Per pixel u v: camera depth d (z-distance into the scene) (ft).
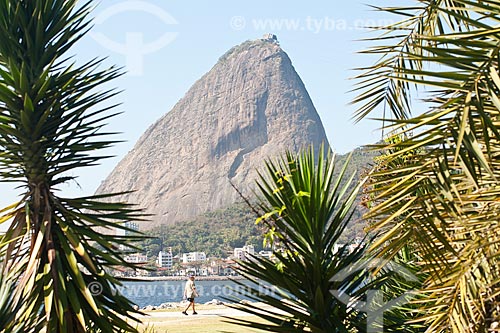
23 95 23.22
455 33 12.08
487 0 12.42
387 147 12.21
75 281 22.38
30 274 21.03
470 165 11.25
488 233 14.70
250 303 17.90
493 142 14.26
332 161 19.10
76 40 24.80
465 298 15.15
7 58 24.04
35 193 23.16
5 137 22.71
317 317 17.81
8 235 22.39
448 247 12.49
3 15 24.06
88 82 23.79
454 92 13.39
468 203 15.40
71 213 23.11
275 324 18.72
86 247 23.09
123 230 23.68
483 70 11.41
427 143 11.77
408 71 11.86
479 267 15.56
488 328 15.99
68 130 23.34
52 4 24.41
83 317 21.45
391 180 12.62
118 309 22.81
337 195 18.94
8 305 18.86
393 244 13.08
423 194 12.36
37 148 22.95
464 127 10.82
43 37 24.13
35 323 21.62
